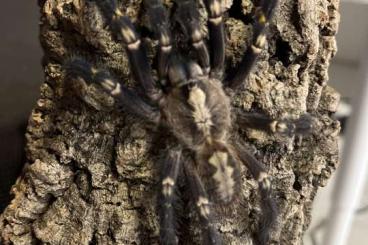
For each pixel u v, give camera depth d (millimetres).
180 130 427
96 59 433
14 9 572
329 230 521
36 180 448
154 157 438
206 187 433
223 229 450
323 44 443
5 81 556
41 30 442
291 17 430
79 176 448
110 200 446
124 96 420
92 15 421
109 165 443
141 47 416
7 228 462
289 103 438
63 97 441
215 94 427
